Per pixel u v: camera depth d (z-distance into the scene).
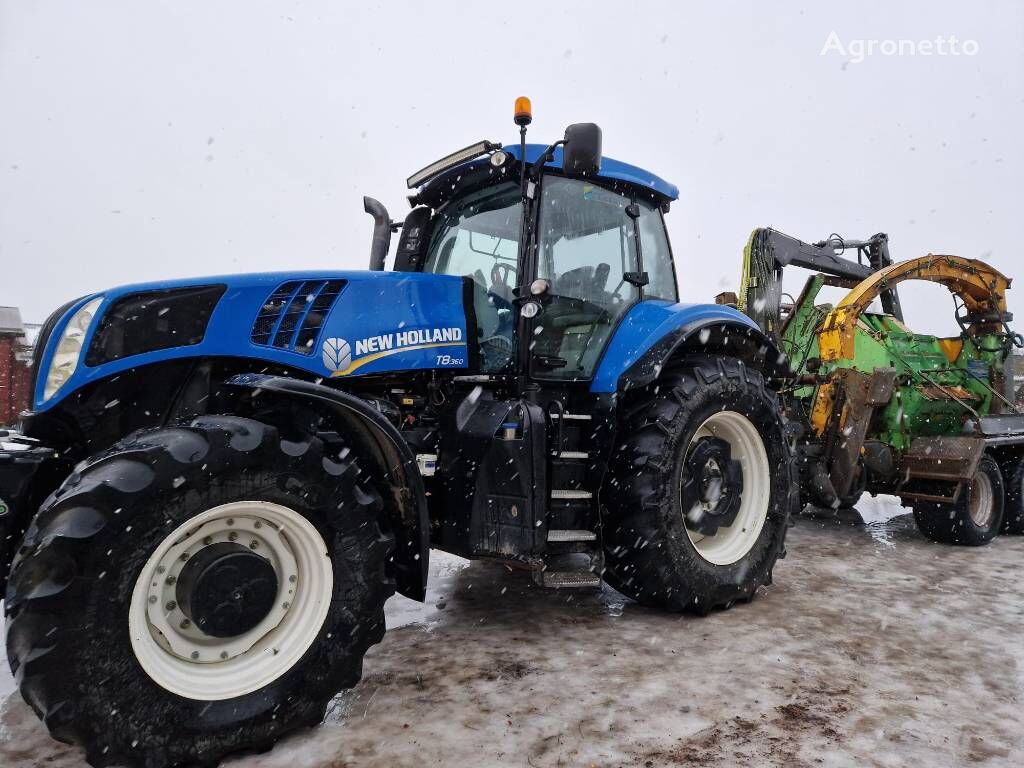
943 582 4.12
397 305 3.19
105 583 1.96
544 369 3.45
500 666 2.82
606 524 3.43
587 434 3.49
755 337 4.13
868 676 2.72
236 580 2.21
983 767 2.07
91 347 2.58
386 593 2.48
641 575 3.36
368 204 4.21
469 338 3.41
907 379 5.66
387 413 3.12
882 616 3.47
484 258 3.68
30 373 2.72
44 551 1.89
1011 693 2.57
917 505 5.29
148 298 2.67
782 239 6.07
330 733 2.29
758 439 3.94
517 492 2.99
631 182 3.92
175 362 2.71
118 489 2.00
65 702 1.89
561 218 3.61
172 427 2.24
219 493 2.16
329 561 2.37
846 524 6.04
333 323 2.99
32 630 1.87
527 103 3.24
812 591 3.93
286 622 2.34
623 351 3.54
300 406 2.72
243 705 2.15
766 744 2.20
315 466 2.34
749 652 2.98
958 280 6.23
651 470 3.36
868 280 5.92
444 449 3.21
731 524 3.84
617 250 3.89
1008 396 6.33
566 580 3.07
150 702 2.02
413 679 2.70
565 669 2.79
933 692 2.58
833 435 5.40
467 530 3.09
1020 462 5.80
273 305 2.88
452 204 3.96
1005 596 3.83
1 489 2.30
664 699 2.51
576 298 3.61
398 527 2.67
